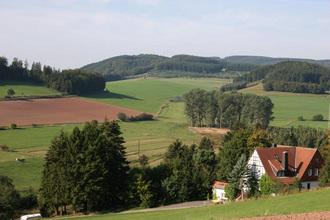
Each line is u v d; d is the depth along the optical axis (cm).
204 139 12138
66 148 8112
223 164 9331
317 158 7969
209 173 8988
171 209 6831
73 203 7912
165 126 18900
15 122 16800
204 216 4366
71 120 18075
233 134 10525
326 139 12675
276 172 7669
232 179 7769
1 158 11981
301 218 3681
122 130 17362
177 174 8506
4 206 7644
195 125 19788
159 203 8244
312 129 14962
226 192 7850
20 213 7994
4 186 7912
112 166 8275
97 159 8006
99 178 7938
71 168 7919
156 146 14450
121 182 8325
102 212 7888
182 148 10250
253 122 18825
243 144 9388
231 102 19362
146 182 8200
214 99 19612
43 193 8044
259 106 18738
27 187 9531
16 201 7919
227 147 9519
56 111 19412
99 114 19888
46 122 17300
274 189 7288
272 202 4794
